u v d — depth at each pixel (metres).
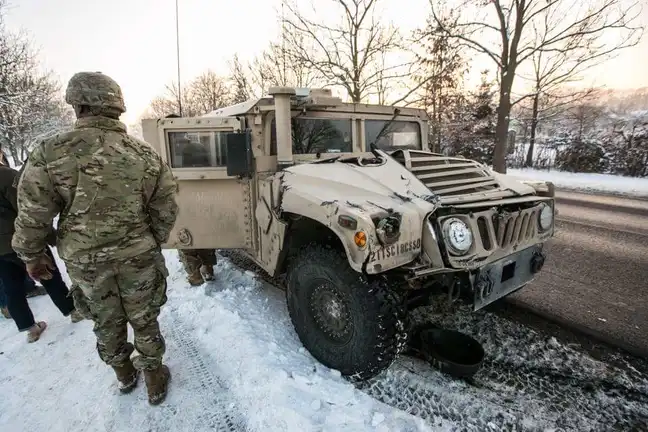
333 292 2.20
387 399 2.07
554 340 2.62
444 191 2.28
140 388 2.21
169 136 2.96
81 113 1.75
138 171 1.82
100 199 1.72
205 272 3.70
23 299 2.72
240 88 16.14
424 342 2.31
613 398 2.07
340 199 2.08
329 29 11.44
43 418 2.01
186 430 1.89
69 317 3.11
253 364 2.28
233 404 2.03
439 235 1.99
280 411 1.90
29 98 17.09
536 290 3.52
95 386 2.24
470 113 16.94
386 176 2.37
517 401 2.05
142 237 1.90
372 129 3.52
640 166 12.27
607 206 8.05
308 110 3.09
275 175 2.65
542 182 2.90
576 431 1.85
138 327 1.98
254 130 2.88
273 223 2.61
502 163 11.30
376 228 1.82
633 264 4.25
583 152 14.02
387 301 2.02
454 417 1.94
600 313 3.04
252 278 3.72
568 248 4.92
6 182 2.58
